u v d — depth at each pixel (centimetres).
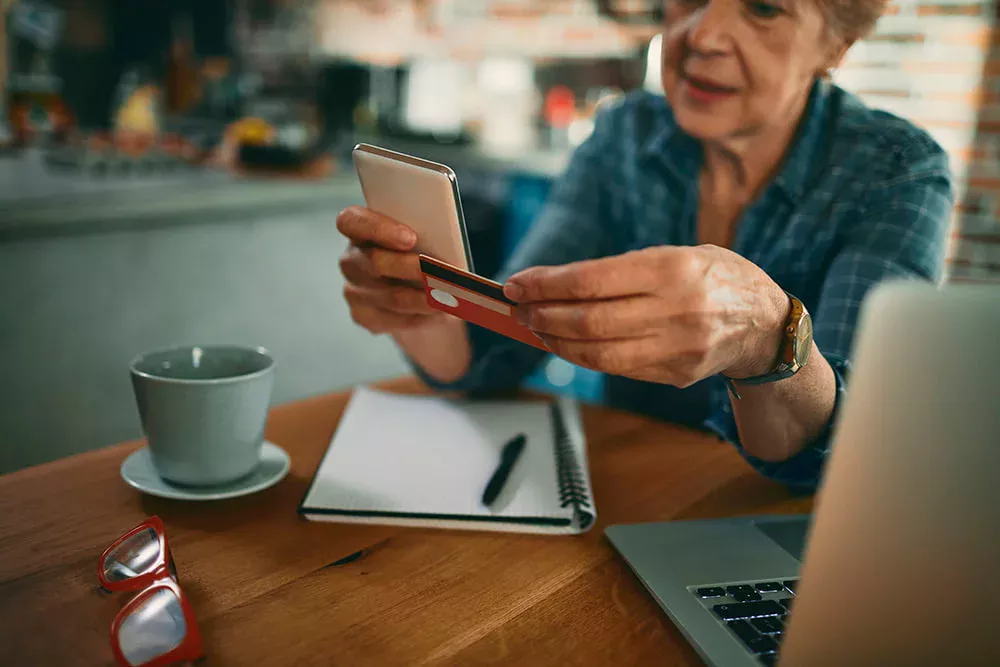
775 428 68
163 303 258
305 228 298
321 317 299
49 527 61
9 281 228
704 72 90
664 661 49
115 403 221
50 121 304
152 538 56
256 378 64
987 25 235
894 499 36
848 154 98
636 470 77
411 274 71
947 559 36
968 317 34
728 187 106
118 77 399
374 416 83
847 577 37
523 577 57
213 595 53
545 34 364
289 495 68
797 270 100
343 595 54
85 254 243
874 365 35
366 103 364
